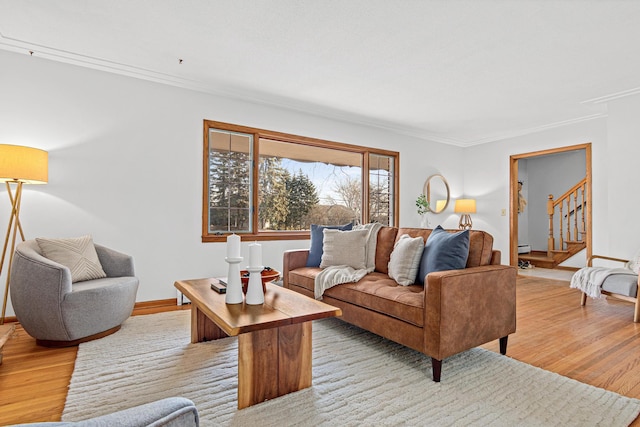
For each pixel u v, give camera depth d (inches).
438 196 239.3
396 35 105.6
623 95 154.5
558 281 202.1
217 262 152.1
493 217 237.6
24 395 68.0
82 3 91.1
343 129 194.9
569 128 198.4
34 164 104.0
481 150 245.3
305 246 177.8
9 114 114.0
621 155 155.9
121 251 131.3
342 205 203.3
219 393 69.4
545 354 91.0
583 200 247.4
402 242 104.3
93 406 64.2
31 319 89.0
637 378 77.8
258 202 166.9
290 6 91.7
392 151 216.1
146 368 80.0
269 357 67.4
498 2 88.7
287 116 174.6
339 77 138.3
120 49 116.7
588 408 64.9
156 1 90.2
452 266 87.9
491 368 81.9
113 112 130.6
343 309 101.2
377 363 84.4
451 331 75.4
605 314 129.9
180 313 126.3
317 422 60.1
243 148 162.7
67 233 121.7
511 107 173.8
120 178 131.4
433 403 66.4
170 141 141.9
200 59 123.8
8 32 106.2
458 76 136.2
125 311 104.4
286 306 73.9
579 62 123.2
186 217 145.0
